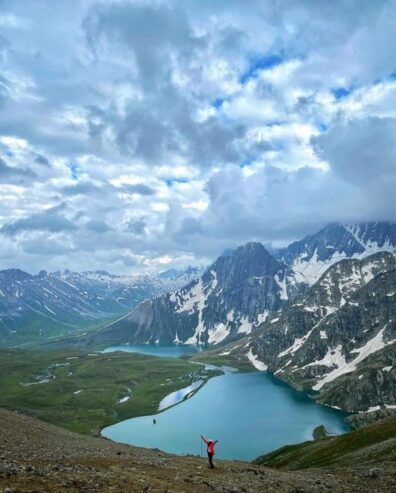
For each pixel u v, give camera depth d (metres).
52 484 27.11
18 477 27.91
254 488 37.28
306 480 44.09
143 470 40.12
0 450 45.41
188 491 31.86
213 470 47.19
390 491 38.53
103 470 36.66
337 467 62.22
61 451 52.78
